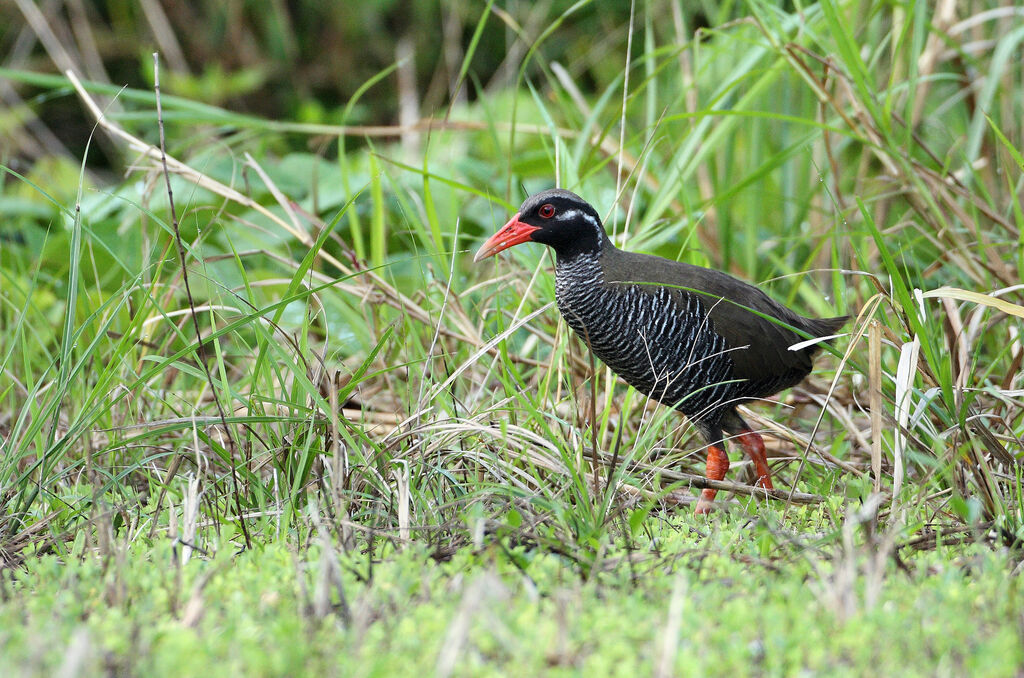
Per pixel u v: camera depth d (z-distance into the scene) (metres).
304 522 7.99
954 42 12.23
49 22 23.19
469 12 24.14
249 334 11.59
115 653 5.60
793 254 13.59
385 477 8.62
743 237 14.34
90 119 23.28
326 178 15.33
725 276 9.80
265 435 9.00
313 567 6.91
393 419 10.21
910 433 8.30
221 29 24.64
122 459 9.65
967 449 8.09
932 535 7.66
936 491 8.67
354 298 11.91
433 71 24.38
